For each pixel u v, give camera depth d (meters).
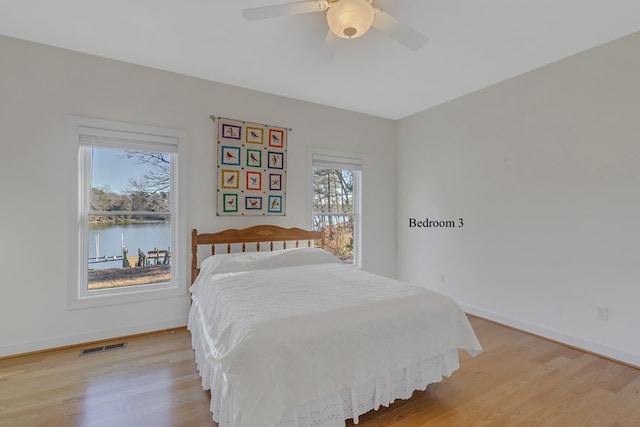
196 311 2.50
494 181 3.20
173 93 2.94
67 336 2.55
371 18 1.66
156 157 2.96
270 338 1.41
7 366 2.22
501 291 3.15
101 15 2.08
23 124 2.40
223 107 3.17
